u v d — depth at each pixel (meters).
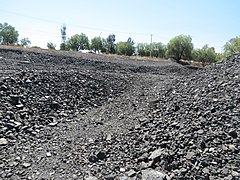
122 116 8.76
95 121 8.48
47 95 10.02
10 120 7.55
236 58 11.94
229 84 8.75
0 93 8.74
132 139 6.72
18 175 5.33
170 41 52.75
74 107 9.88
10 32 66.00
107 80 14.06
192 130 6.42
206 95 8.39
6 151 6.15
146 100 10.33
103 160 5.96
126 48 66.44
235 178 4.89
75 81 12.26
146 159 5.80
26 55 21.59
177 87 10.61
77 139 7.02
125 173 5.45
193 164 5.32
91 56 30.11
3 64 15.89
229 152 5.52
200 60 54.47
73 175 5.38
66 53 29.45
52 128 7.88
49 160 5.94
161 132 6.72
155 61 35.59
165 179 5.00
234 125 6.41
